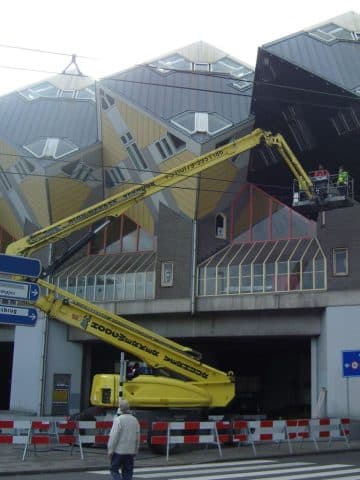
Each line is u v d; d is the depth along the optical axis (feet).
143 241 139.95
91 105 156.66
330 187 101.55
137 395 75.92
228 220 131.03
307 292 112.06
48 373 137.69
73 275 139.33
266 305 115.44
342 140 120.57
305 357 161.27
